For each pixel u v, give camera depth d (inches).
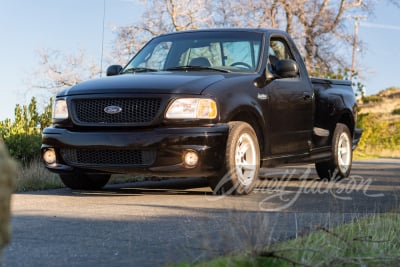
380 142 1113.4
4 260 126.7
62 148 290.0
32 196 281.0
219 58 324.8
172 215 209.5
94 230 172.7
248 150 293.3
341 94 396.8
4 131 466.6
